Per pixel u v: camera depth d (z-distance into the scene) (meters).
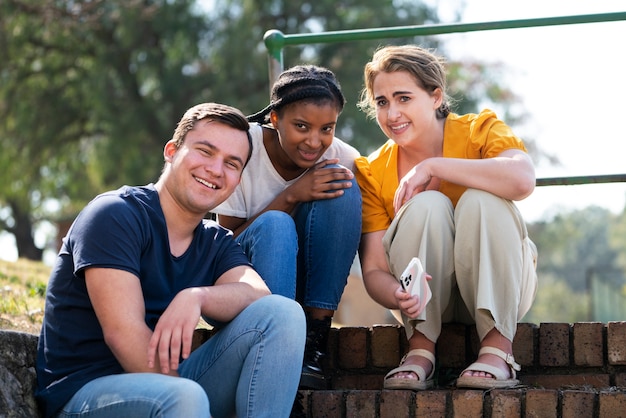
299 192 4.23
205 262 3.65
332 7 22.56
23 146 22.95
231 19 21.98
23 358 3.48
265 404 3.34
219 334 3.50
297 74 4.23
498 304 3.97
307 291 4.23
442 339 4.35
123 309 3.28
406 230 4.05
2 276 6.70
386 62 4.28
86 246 3.34
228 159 3.56
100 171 22.14
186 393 3.09
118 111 21.97
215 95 21.05
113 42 22.30
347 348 4.43
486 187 4.00
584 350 4.25
